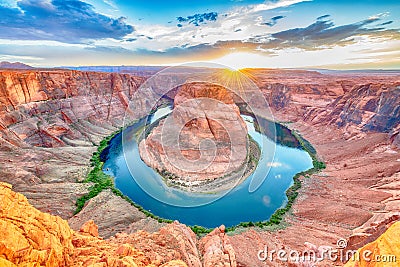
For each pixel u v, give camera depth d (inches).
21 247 266.7
